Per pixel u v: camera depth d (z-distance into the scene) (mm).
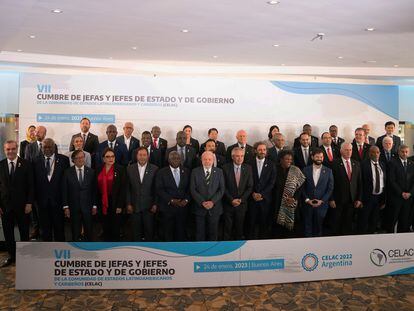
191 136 8383
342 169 6172
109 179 5609
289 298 4426
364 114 8914
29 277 4559
